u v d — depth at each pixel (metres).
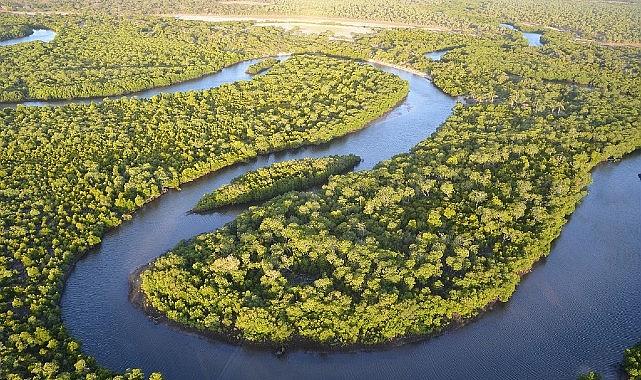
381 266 163.88
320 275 167.88
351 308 153.38
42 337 144.25
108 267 180.50
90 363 139.62
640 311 167.38
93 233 188.38
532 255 176.62
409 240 178.25
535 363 149.62
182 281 160.62
